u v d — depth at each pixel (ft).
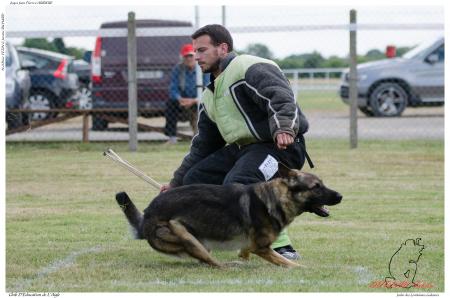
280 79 19.02
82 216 26.05
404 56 59.47
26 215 26.18
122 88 48.16
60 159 39.99
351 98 43.14
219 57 19.84
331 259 19.80
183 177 20.98
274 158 19.48
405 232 23.29
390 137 47.78
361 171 35.73
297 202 18.60
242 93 19.36
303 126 19.70
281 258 18.85
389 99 58.03
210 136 20.80
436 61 57.57
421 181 33.22
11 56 46.75
